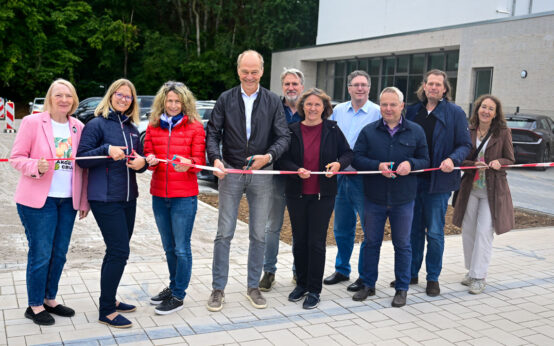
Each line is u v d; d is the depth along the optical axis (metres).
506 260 6.05
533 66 18.66
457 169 4.72
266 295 4.68
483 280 4.93
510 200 4.95
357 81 4.94
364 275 4.70
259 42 36.78
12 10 31.47
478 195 5.02
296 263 4.59
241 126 4.23
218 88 37.84
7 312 3.98
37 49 33.16
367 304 4.52
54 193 3.78
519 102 19.22
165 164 4.00
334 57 29.72
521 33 19.05
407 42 24.45
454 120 4.75
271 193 4.41
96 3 37.81
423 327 4.03
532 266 5.82
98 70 37.19
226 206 4.24
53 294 3.97
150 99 18.52
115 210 3.83
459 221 5.14
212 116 4.32
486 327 4.06
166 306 4.09
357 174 4.81
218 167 4.01
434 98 4.76
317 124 4.48
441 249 4.80
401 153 4.49
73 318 3.93
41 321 3.77
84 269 5.14
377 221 4.59
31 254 3.77
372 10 29.11
